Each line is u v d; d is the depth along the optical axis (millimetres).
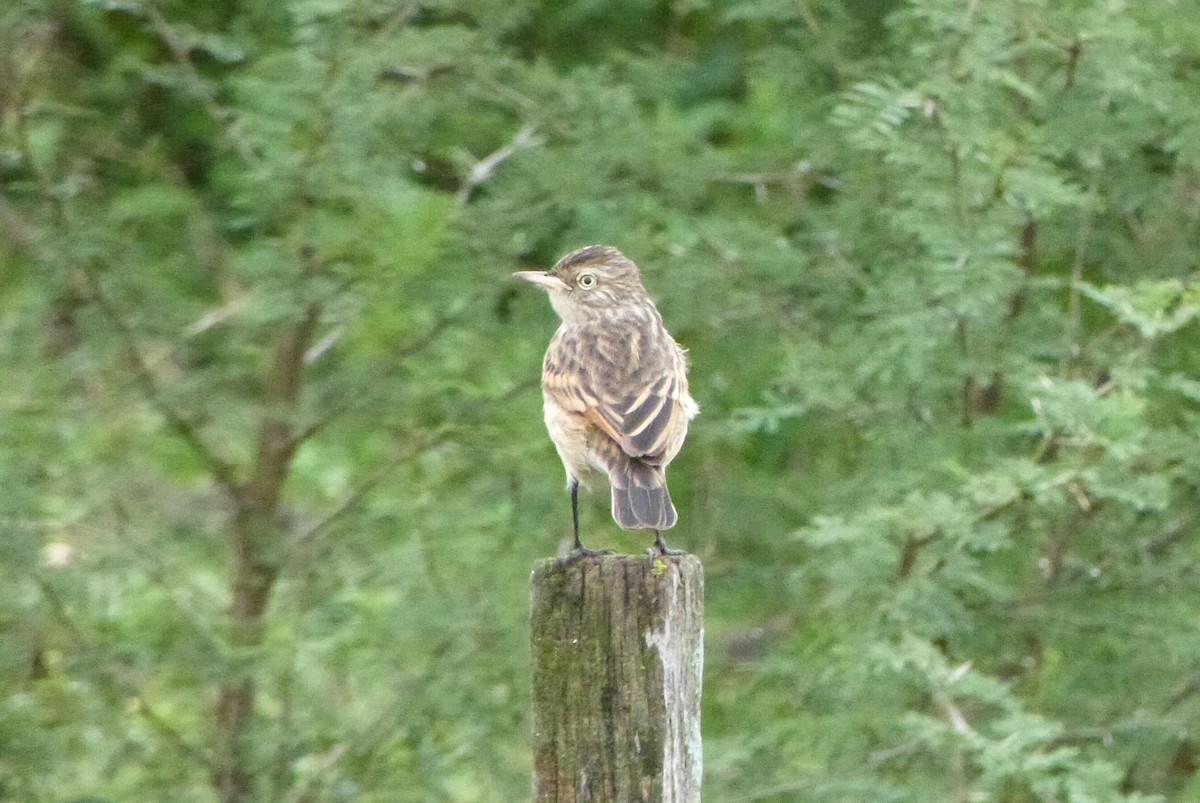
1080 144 12789
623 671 7125
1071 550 14188
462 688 13281
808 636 14203
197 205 14391
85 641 13102
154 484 14547
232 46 13273
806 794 13133
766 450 15289
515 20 13992
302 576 13867
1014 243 12922
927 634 12273
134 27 14492
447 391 13562
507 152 14094
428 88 13820
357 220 12461
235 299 14070
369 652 13484
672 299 13875
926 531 11953
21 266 13891
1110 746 13664
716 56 16266
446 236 12516
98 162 14203
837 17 14391
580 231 14156
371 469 14164
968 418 13461
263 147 12820
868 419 13422
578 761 7160
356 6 13062
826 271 14273
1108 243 14156
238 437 13961
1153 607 13328
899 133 12453
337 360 14227
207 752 13398
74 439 13320
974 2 11961
